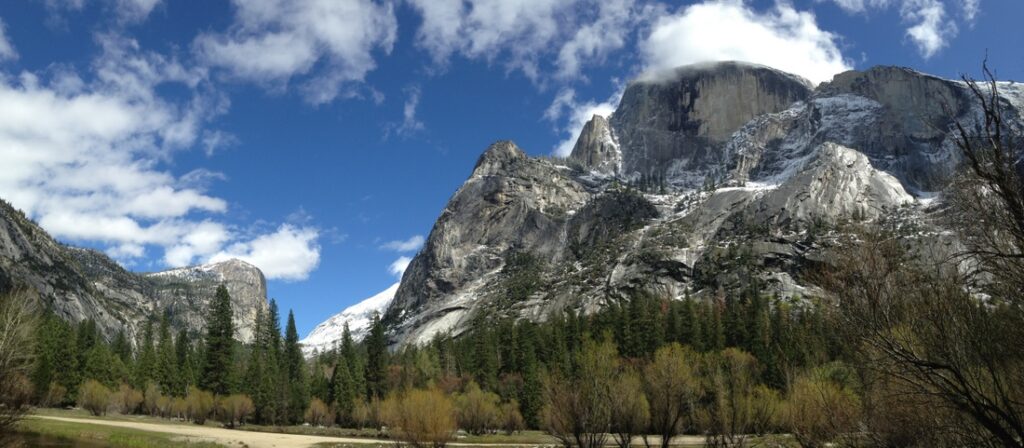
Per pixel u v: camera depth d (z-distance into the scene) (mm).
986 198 13562
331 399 125875
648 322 125062
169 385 122125
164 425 93438
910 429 18750
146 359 124312
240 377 124375
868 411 19859
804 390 32188
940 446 17375
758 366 70812
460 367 140250
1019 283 13664
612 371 52844
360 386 121812
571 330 139000
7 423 39406
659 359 58750
